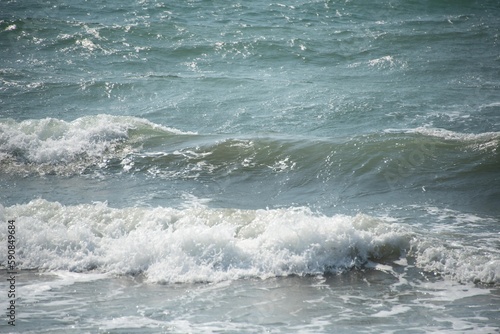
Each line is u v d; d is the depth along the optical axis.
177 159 49.41
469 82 72.69
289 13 105.81
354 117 60.94
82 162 49.69
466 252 31.39
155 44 87.50
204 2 110.81
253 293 28.61
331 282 29.92
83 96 68.12
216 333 24.45
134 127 55.03
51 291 28.80
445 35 94.31
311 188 44.16
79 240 33.31
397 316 26.16
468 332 24.66
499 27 99.94
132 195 42.84
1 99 66.00
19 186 45.09
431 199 41.28
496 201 40.53
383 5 112.06
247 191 43.94
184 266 30.95
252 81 73.25
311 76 75.81
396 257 32.16
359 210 39.69
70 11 103.81
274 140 51.38
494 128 56.88
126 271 31.09
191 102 66.19
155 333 24.41
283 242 32.12
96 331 24.52
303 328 25.00
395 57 83.19
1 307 26.91
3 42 86.44
